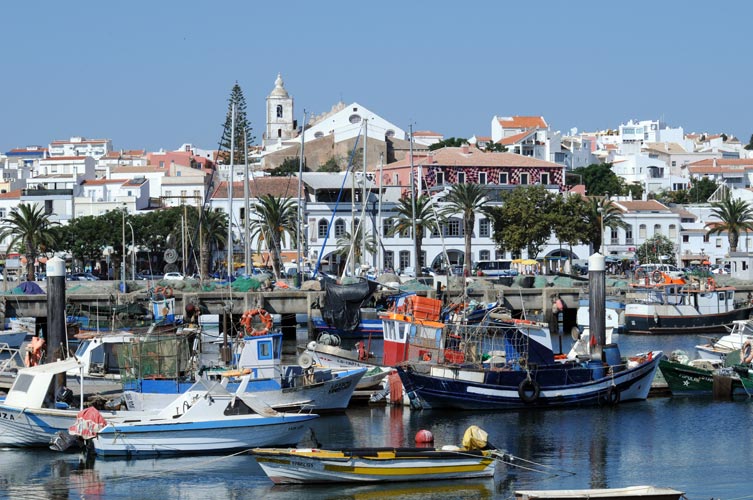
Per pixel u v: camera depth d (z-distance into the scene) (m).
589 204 145.25
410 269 146.88
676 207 176.38
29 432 46.38
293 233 146.75
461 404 55.22
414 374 54.72
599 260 62.16
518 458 43.28
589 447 48.00
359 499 39.72
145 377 50.28
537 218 139.75
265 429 45.59
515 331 56.69
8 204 174.62
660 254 158.38
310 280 110.06
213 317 92.56
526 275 120.00
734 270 116.25
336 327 86.62
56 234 137.88
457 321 62.19
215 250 149.00
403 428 51.16
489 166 167.00
